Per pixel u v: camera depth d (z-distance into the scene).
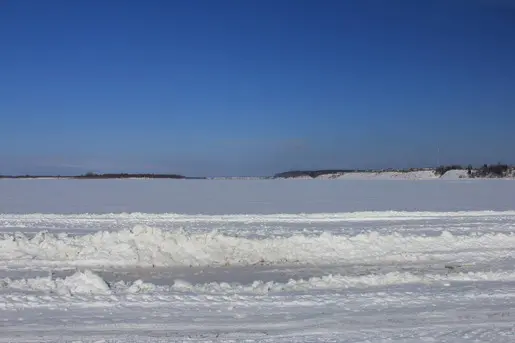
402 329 6.12
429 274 9.17
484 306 7.10
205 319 6.38
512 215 21.45
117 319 6.32
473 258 11.11
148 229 11.52
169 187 51.84
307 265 10.38
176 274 9.41
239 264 10.41
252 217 20.20
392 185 56.12
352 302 7.22
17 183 62.47
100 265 9.99
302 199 34.25
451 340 5.78
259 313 6.66
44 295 7.29
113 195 38.09
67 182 67.62
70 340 5.61
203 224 18.05
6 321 6.18
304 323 6.29
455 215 21.25
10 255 10.41
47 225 17.48
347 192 42.59
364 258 11.03
